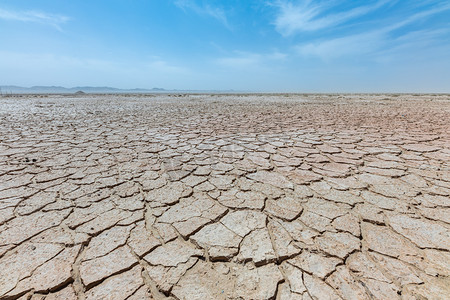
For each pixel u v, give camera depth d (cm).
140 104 1287
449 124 563
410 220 165
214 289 112
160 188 221
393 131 482
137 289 113
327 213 176
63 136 438
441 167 268
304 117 720
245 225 162
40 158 306
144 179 242
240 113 839
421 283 112
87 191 213
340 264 126
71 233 153
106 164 287
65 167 274
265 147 367
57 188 219
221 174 257
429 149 342
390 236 148
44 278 118
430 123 581
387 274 118
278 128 534
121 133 473
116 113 830
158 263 129
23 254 134
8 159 300
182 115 780
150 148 361
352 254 133
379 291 109
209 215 175
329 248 138
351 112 856
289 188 220
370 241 144
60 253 135
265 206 188
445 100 1650
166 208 186
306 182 234
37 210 180
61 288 113
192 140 415
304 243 143
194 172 262
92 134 460
